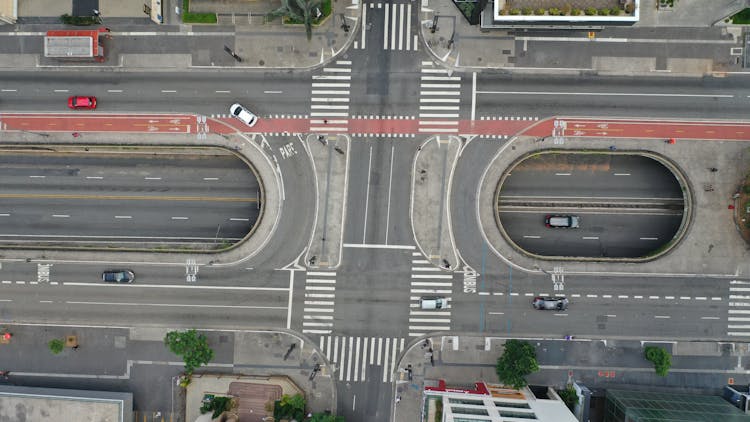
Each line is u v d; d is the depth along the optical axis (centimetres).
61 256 6378
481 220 6197
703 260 6094
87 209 6650
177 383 6300
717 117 6047
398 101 6191
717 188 6062
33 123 6328
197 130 6278
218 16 6194
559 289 6178
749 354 6066
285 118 6238
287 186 6272
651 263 6125
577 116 6106
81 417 6231
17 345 6400
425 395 5772
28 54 6303
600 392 6144
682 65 6044
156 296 6325
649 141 6078
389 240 6225
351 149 6222
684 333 6116
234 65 6241
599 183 6438
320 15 6094
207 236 6619
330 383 6238
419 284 6212
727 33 6019
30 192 6656
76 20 6156
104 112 6297
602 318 6144
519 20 5619
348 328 6238
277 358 6278
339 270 6241
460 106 6159
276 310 6278
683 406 5647
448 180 6184
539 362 6178
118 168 6644
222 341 6294
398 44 6166
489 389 6012
